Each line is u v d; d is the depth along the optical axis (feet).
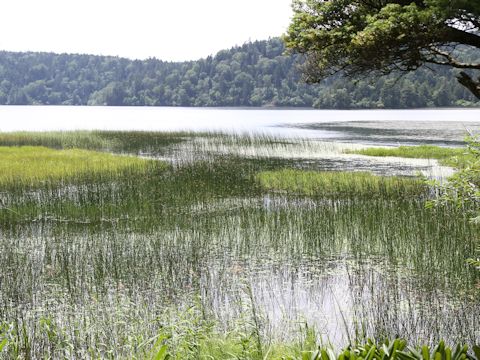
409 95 402.72
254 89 556.92
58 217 49.88
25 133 133.39
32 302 28.81
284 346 21.45
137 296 29.48
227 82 579.89
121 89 651.66
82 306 27.99
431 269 32.83
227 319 25.45
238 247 39.04
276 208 50.90
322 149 110.22
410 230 40.55
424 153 98.58
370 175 67.87
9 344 20.97
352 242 38.99
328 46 54.08
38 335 23.67
